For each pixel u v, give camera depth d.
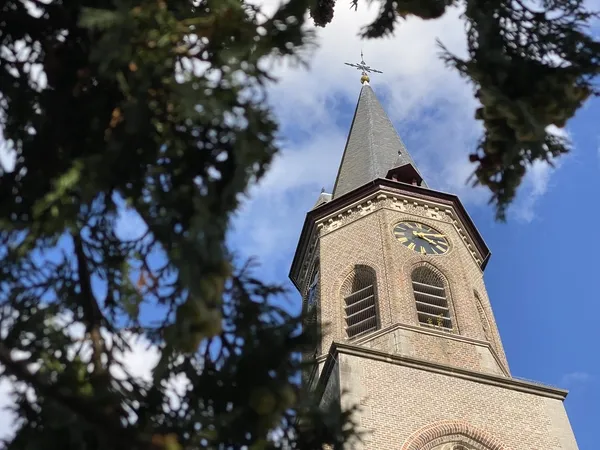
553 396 25.66
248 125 7.21
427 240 32.34
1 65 8.69
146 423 7.56
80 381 7.30
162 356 7.46
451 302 29.89
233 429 7.46
